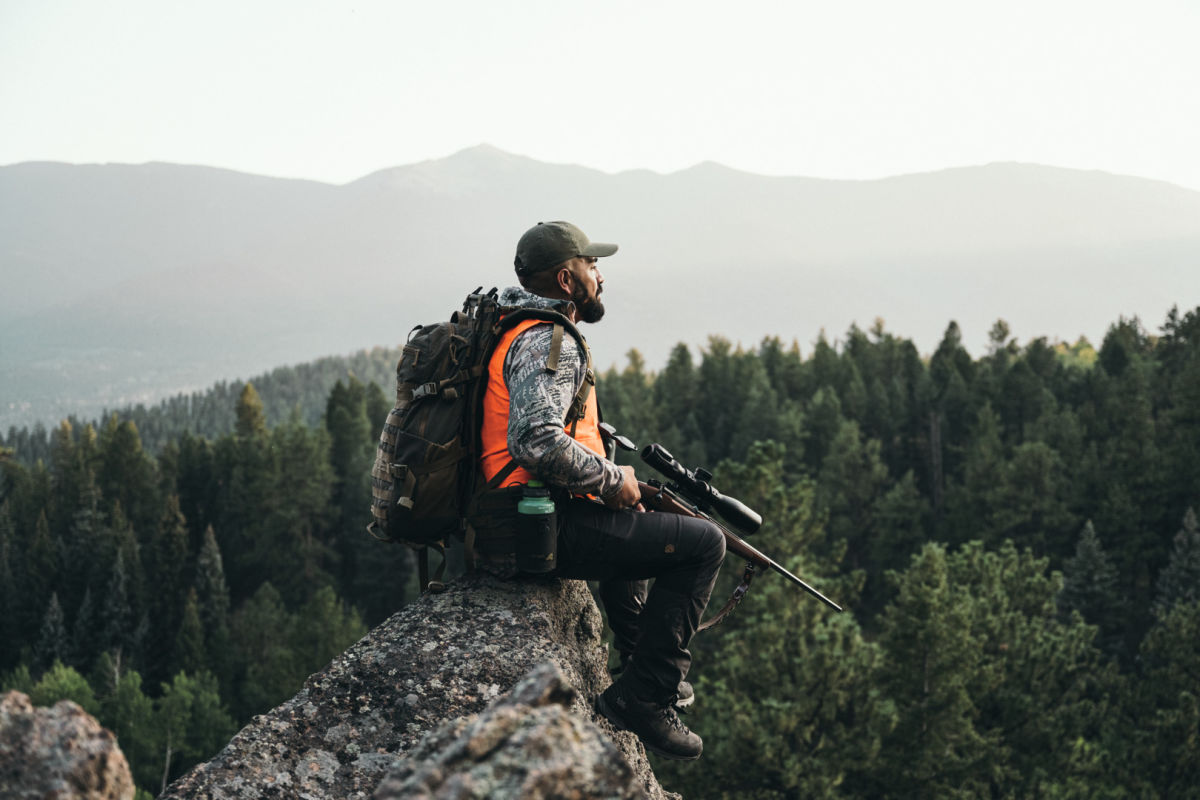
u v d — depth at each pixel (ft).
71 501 379.96
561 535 11.06
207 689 215.31
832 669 73.46
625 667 12.48
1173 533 219.61
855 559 280.51
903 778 74.08
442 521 11.10
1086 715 85.15
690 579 11.24
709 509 12.05
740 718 70.74
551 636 11.15
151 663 297.12
